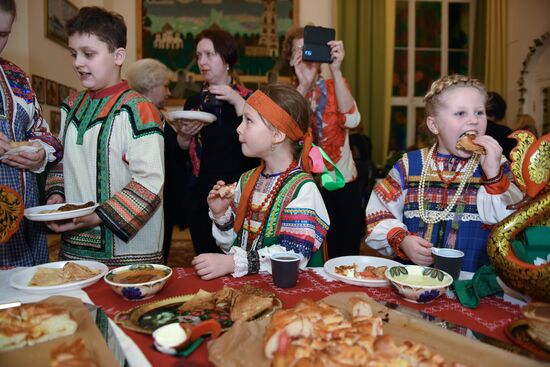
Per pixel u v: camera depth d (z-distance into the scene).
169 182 2.49
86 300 0.97
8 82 1.55
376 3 6.65
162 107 2.84
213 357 0.67
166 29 6.38
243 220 1.40
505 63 6.77
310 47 2.11
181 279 1.13
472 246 1.37
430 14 7.06
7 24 1.34
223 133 2.18
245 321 0.80
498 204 1.23
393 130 7.20
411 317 0.82
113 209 1.35
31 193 1.56
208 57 2.23
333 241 2.37
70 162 1.53
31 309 0.76
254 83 6.52
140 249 1.49
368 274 1.14
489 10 6.71
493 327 0.85
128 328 0.79
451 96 1.35
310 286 1.08
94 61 1.45
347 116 2.25
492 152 1.21
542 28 6.34
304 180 1.32
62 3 4.98
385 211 1.47
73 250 1.51
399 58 7.10
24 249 1.53
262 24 6.50
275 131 1.33
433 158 1.48
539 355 0.70
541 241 0.88
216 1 6.42
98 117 1.49
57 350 0.65
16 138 1.54
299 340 0.68
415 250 1.25
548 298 0.83
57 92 4.86
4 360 0.67
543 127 6.34
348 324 0.75
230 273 1.17
